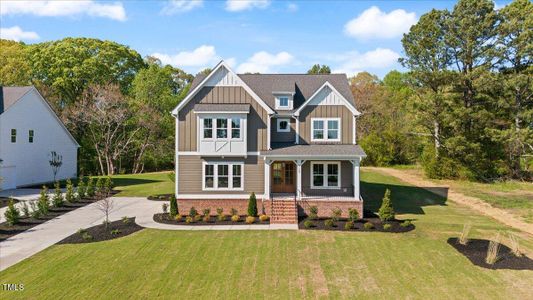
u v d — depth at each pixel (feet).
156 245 59.31
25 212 77.82
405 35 140.67
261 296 42.68
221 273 48.83
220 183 80.48
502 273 48.52
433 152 141.28
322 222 72.43
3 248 58.13
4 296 42.45
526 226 74.64
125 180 140.46
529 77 123.13
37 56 167.73
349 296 42.63
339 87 94.38
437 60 135.64
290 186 86.33
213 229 68.54
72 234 65.87
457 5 129.18
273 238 63.05
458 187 119.75
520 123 130.93
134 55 192.24
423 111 135.13
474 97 130.21
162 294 43.14
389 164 175.42
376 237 63.77
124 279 46.96
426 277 47.55
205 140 79.05
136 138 183.01
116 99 163.84
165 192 109.60
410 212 85.46
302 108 84.84
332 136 85.35
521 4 139.74
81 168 175.32
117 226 70.08
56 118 137.39
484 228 71.41
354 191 79.15
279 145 84.33
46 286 45.01
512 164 133.39
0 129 113.60
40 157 130.21
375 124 190.60
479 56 130.00
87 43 176.86
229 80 80.79
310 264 51.83
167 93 183.73
